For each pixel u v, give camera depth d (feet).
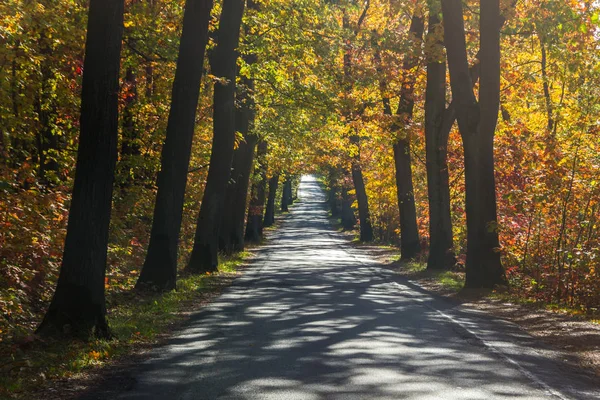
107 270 60.03
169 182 58.54
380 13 109.70
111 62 35.01
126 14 71.67
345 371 27.37
